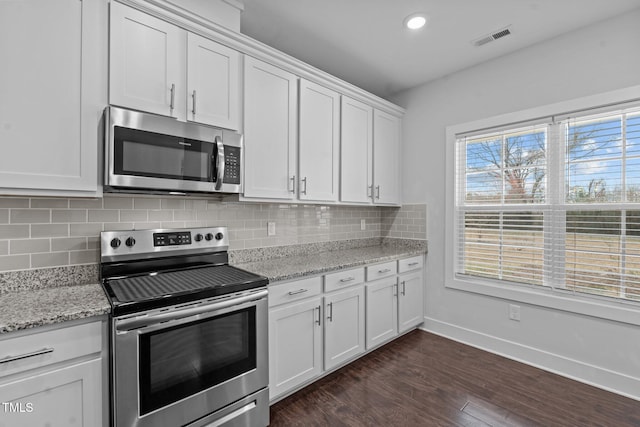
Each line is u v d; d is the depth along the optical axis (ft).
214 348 5.15
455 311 9.72
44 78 4.36
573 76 7.45
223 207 7.49
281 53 6.99
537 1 6.34
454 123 9.67
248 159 6.64
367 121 9.62
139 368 4.36
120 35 4.99
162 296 4.60
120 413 4.21
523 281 8.39
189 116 5.72
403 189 11.03
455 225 9.70
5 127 4.09
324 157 8.24
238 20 6.42
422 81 10.24
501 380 7.36
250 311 5.62
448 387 7.08
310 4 6.45
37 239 5.19
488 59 8.82
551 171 7.89
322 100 8.19
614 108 6.88
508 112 8.52
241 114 6.54
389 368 7.93
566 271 7.68
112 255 5.69
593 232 7.29
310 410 6.28
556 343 7.78
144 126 5.10
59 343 3.90
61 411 3.92
